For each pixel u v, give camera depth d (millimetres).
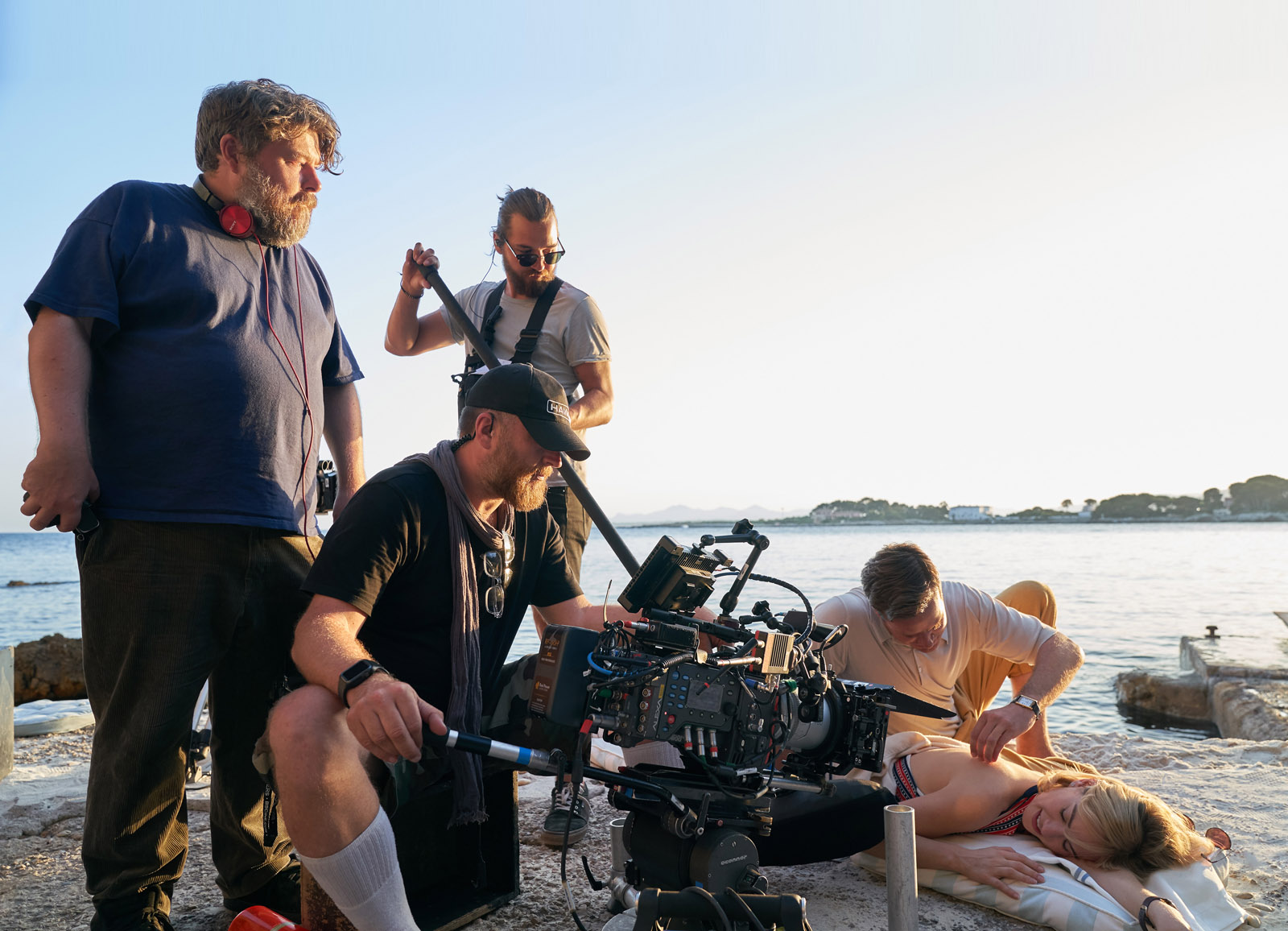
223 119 2297
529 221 3594
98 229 2145
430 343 3971
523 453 2139
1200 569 54250
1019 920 2455
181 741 2174
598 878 2613
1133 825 2453
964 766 2793
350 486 2822
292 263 2555
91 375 2129
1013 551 85062
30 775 3977
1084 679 15148
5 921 2373
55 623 27828
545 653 1871
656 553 1991
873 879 2762
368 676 1735
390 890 1805
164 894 2227
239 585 2236
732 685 1926
